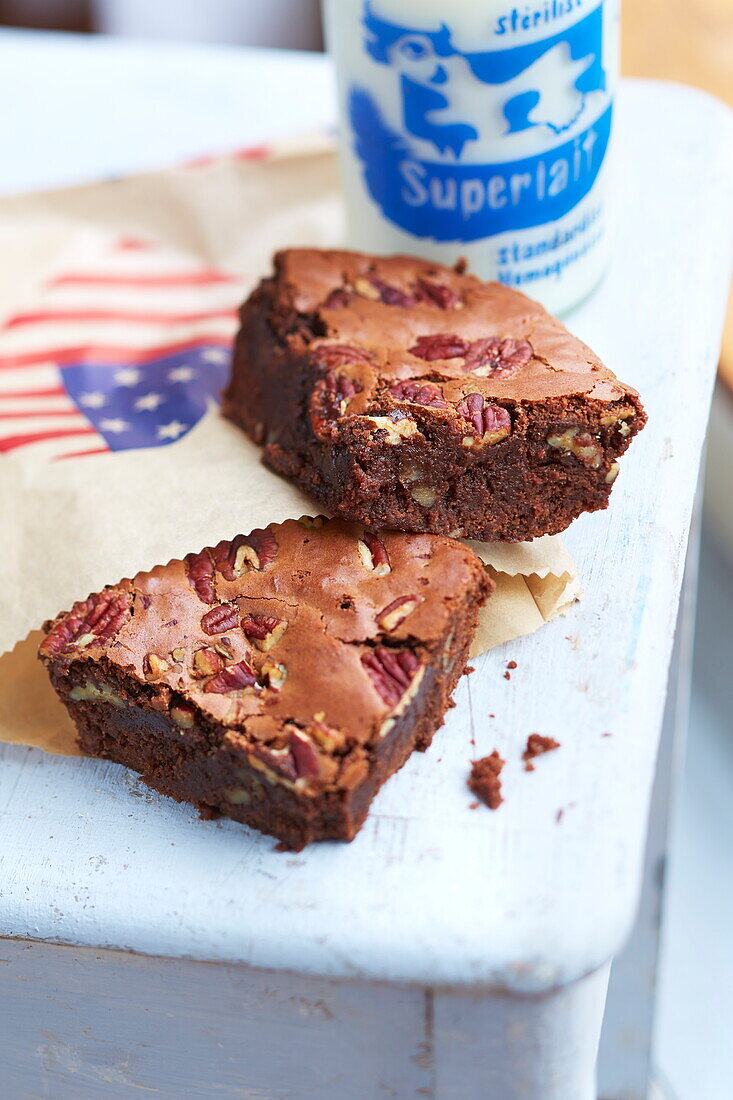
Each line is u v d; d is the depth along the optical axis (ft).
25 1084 1.97
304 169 2.37
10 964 1.82
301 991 1.76
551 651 1.85
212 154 2.40
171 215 2.39
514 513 1.87
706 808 3.07
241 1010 1.80
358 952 1.69
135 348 2.23
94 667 1.80
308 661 1.77
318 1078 1.85
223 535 1.87
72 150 2.54
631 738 1.78
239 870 1.75
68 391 2.16
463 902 1.70
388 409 1.82
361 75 2.02
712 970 2.85
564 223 2.08
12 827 1.81
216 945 1.72
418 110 2.01
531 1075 1.78
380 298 2.00
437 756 1.80
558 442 1.83
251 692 1.76
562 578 1.88
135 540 1.88
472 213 2.06
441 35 1.95
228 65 2.67
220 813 1.80
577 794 1.75
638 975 2.57
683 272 2.16
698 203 2.25
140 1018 1.84
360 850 1.74
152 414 2.11
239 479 1.93
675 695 2.42
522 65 1.97
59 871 1.77
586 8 1.97
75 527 1.91
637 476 1.96
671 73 2.74
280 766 1.71
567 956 1.67
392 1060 1.80
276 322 2.00
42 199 2.39
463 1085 1.81
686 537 1.94
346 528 1.88
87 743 1.85
